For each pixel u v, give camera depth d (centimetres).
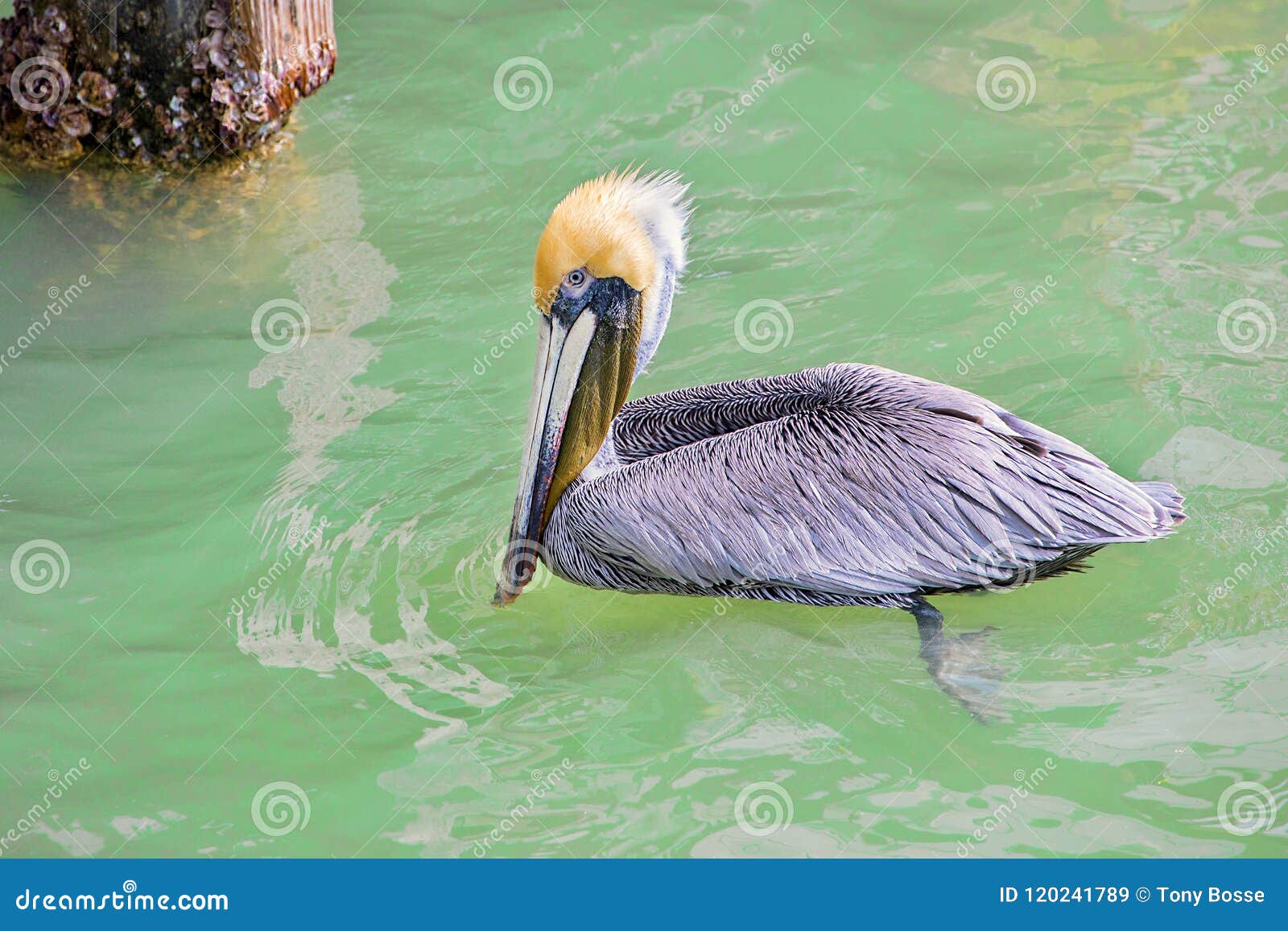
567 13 1694
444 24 1680
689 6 1700
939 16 1678
